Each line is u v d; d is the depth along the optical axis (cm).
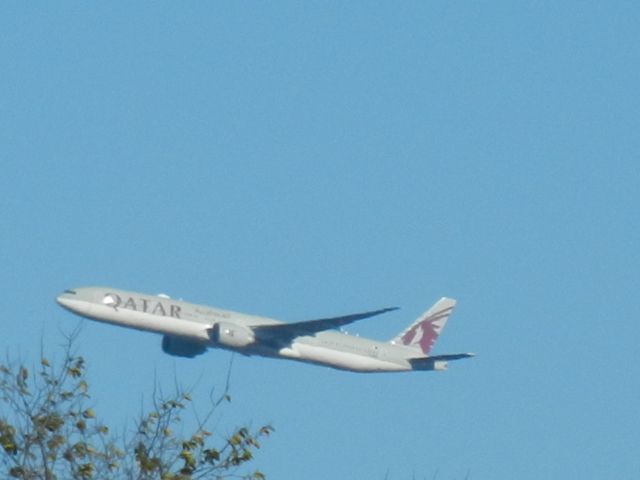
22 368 8594
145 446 8550
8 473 8275
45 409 8550
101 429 8538
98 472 8406
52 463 8375
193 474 8588
